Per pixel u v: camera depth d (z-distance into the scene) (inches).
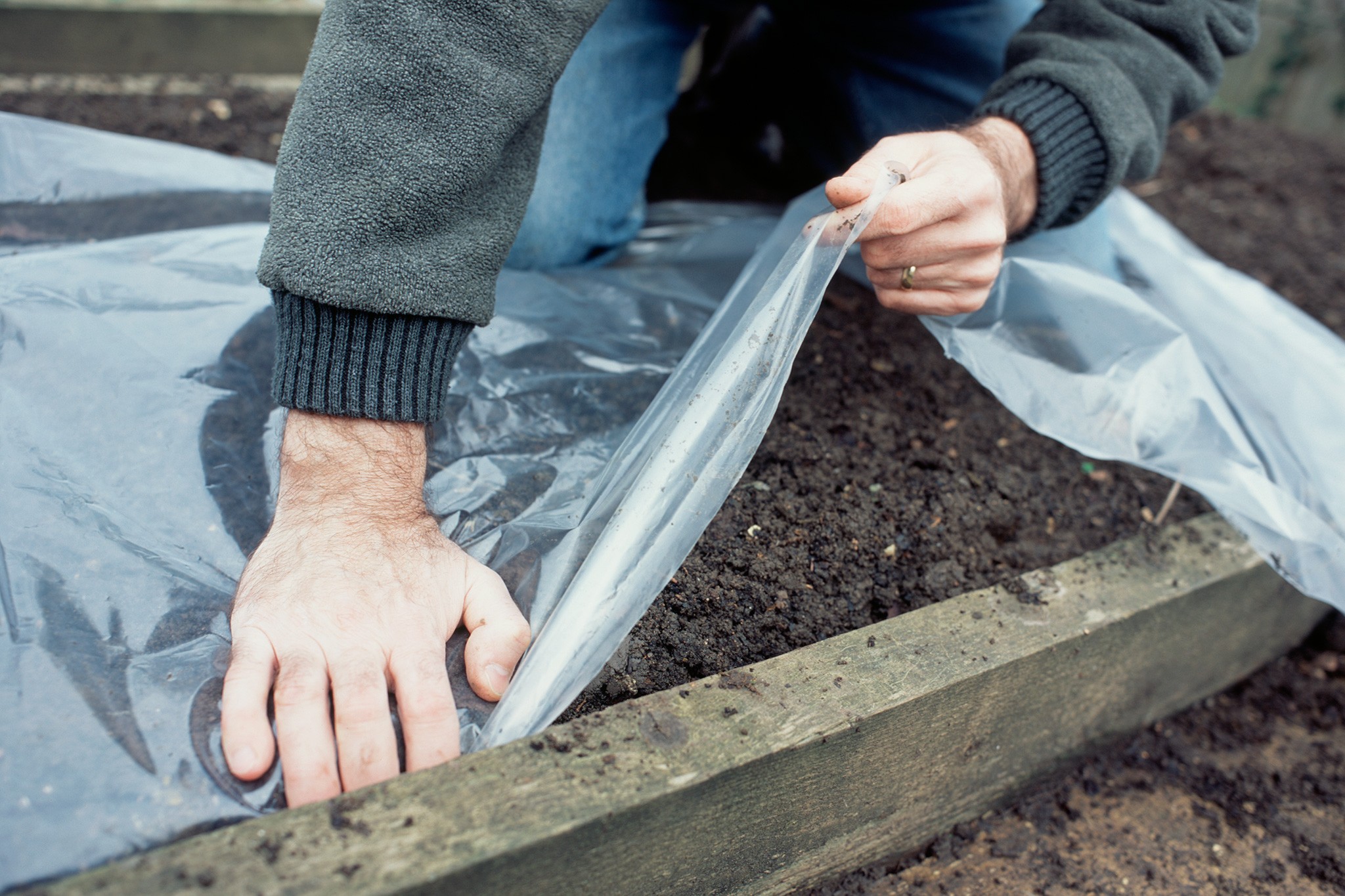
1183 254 61.1
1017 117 40.6
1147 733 49.7
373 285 31.3
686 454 33.9
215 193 54.4
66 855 25.1
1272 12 178.2
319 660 29.6
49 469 36.0
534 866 27.0
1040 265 45.4
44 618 31.4
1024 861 42.2
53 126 52.6
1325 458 47.9
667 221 67.9
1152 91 44.8
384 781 27.4
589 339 49.9
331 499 32.9
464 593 34.1
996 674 36.5
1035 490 48.7
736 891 35.2
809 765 32.6
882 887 40.1
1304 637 57.2
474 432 42.7
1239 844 44.1
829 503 44.0
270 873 24.3
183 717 29.5
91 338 40.8
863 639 36.5
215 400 40.7
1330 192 99.2
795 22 65.2
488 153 33.1
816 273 34.3
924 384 54.3
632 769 29.1
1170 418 44.8
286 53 92.6
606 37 54.7
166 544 35.2
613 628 31.7
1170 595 42.1
